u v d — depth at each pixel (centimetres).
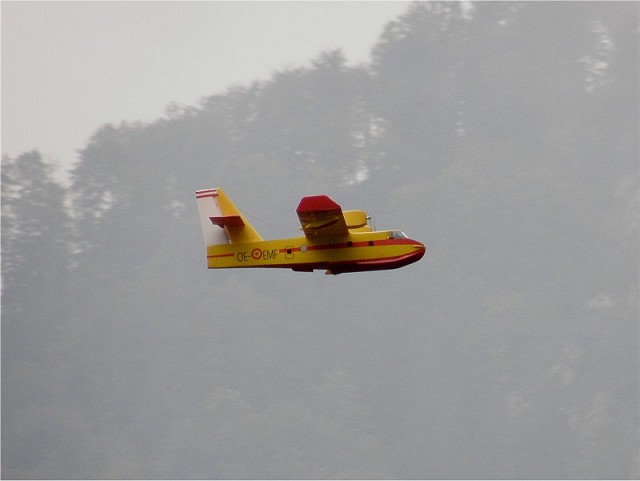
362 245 10875
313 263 11012
